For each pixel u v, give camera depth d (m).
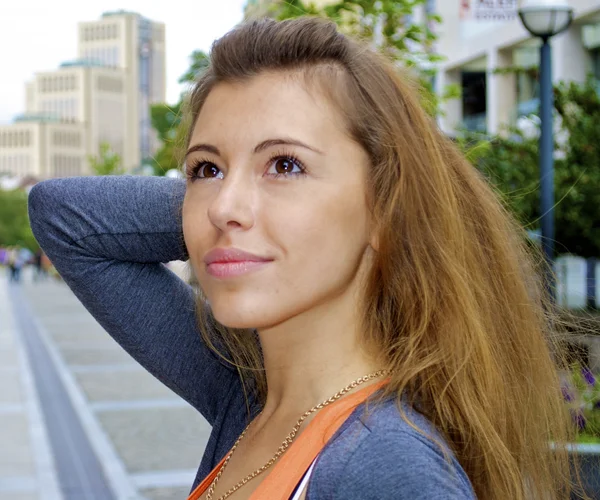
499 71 8.87
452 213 1.07
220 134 1.02
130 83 130.88
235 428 1.33
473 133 3.89
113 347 15.26
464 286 1.04
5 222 101.94
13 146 134.88
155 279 1.46
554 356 1.36
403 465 0.84
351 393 1.02
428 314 1.03
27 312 24.62
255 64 1.03
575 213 7.40
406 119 1.06
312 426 0.96
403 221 1.04
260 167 1.01
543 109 5.67
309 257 0.99
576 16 11.67
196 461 6.68
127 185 1.45
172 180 1.46
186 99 1.28
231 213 0.98
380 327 1.06
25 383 10.91
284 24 1.05
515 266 1.18
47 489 5.91
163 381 1.45
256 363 1.31
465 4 8.34
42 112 137.50
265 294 0.99
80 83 133.75
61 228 1.43
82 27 135.50
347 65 1.04
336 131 1.01
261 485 0.93
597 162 7.50
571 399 1.45
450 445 0.99
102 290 1.43
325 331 1.05
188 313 1.44
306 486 0.90
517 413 1.11
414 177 1.05
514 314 1.16
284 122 1.00
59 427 8.12
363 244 1.04
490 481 1.00
